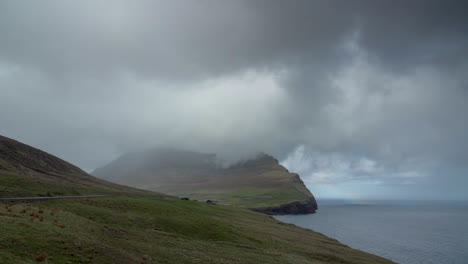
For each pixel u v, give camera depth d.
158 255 46.22
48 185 95.12
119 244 45.94
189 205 132.50
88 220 54.41
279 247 76.94
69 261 33.47
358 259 83.31
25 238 35.41
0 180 83.12
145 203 93.81
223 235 75.50
